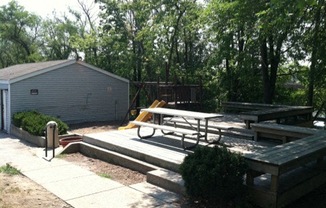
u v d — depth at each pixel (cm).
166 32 2089
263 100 1664
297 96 1812
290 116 945
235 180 445
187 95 1356
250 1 1014
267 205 451
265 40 1379
